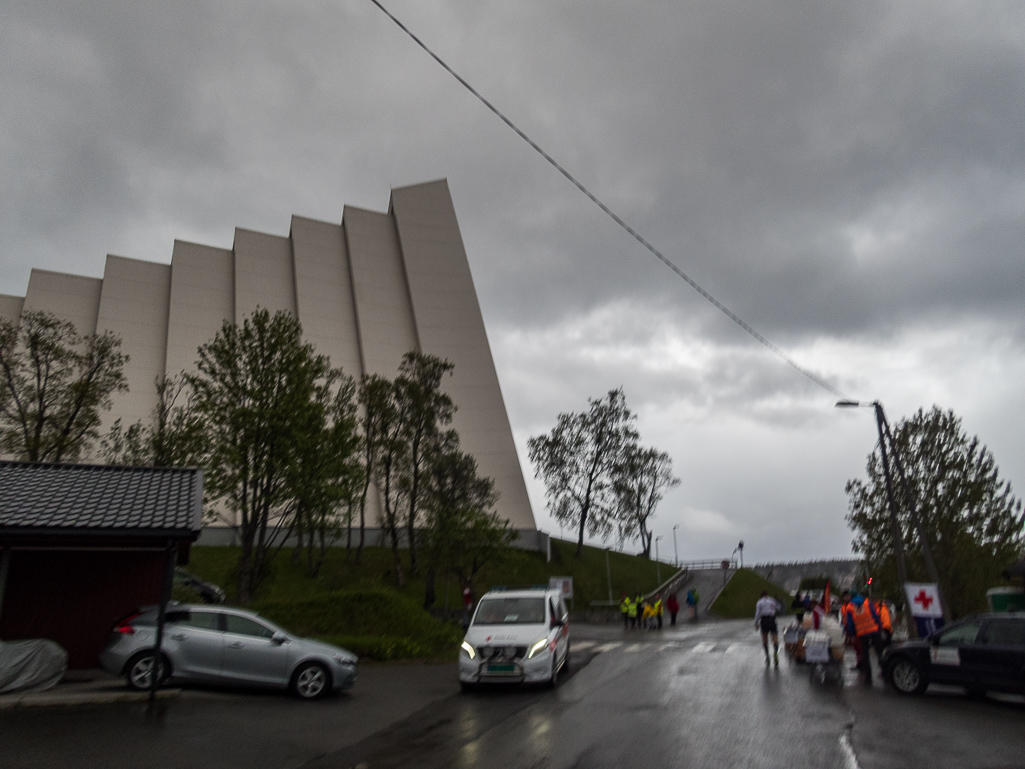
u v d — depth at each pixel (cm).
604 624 4425
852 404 2627
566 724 1076
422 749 934
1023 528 2639
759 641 2653
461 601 4819
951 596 2573
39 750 887
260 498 2617
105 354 2878
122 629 1294
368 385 4650
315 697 1322
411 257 8238
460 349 7600
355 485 3142
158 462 2764
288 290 7888
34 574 1602
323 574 4825
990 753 879
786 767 809
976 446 2728
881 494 2867
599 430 6606
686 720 1091
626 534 6488
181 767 837
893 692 1394
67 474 1521
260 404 2591
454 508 4294
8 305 7019
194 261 7656
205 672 1280
